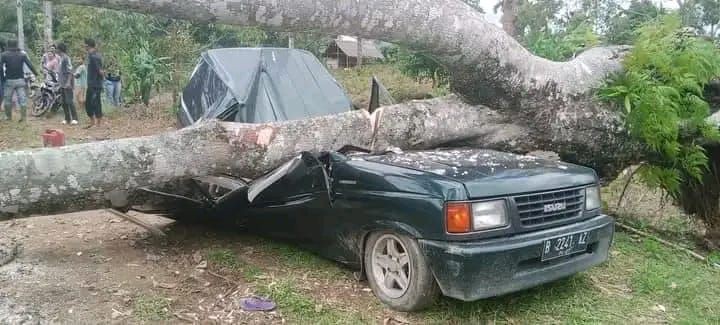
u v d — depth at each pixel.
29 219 5.57
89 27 15.55
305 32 3.80
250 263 4.45
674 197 5.93
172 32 15.88
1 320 3.45
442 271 3.38
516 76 5.05
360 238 3.95
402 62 12.30
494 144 5.44
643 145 5.69
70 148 4.14
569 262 3.76
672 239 5.62
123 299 3.80
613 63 5.62
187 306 3.74
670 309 3.98
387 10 3.95
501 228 3.47
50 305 3.68
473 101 5.30
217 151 4.35
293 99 5.67
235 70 5.97
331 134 4.73
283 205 4.45
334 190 4.00
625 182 6.82
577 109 5.44
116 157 4.15
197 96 6.24
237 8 3.36
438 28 4.29
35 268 4.30
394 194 3.60
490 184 3.49
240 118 5.42
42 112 12.54
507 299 3.97
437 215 3.38
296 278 4.18
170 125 12.04
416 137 5.06
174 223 5.54
